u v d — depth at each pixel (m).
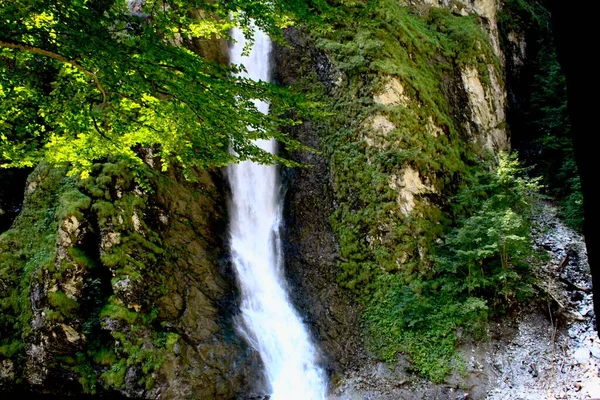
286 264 12.30
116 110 5.47
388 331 9.84
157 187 10.51
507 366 8.91
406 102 12.35
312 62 13.60
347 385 9.49
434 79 14.43
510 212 10.03
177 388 8.53
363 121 11.97
